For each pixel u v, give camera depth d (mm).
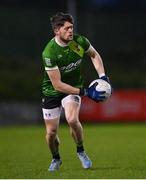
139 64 84375
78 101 23250
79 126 23297
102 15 87312
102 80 22688
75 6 83812
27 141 44656
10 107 68812
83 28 85688
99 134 50688
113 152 33938
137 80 79000
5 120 68375
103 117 67125
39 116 69688
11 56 84125
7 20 85312
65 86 22594
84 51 23016
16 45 84750
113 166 25984
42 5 89312
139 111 66938
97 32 86312
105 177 21781
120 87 77312
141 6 89875
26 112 69250
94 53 23344
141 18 89188
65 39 22109
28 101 72000
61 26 22016
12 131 57062
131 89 77438
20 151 36000
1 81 75500
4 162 29203
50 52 22453
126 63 84375
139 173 23047
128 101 67062
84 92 22578
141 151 34344
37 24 85438
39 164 27875
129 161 28406
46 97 23312
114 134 50438
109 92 22531
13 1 88375
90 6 88500
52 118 23375
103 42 86312
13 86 75000
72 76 23172
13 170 25297
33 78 77500
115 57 85188
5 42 84500
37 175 22938
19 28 85312
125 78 79125
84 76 76438
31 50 84812
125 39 87500
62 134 51469
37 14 85688
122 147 37562
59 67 22688
